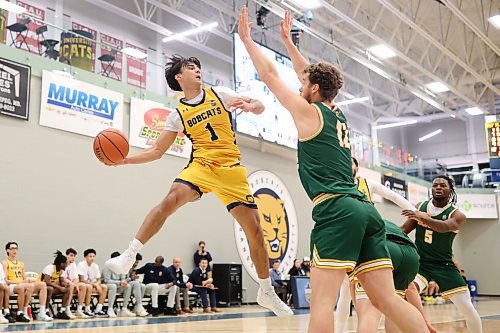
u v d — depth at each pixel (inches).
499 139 789.9
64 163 456.8
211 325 316.2
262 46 629.3
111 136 161.8
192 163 168.2
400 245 149.6
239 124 592.7
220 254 580.7
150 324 328.5
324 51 880.9
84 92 477.1
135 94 520.1
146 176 520.1
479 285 1022.4
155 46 730.2
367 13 738.8
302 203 701.3
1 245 408.5
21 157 429.4
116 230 487.5
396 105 1083.3
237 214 169.6
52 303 406.0
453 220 195.8
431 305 663.1
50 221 440.5
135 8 711.7
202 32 792.3
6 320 344.8
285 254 658.2
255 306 570.6
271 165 662.5
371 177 816.9
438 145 1208.2
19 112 431.5
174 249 534.6
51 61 460.8
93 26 651.5
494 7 743.1
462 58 909.8
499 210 1019.9
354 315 438.0
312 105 125.6
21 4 569.0
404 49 772.6
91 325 321.4
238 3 756.6
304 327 297.7
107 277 431.5
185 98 175.3
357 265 125.6
